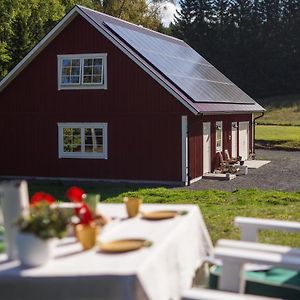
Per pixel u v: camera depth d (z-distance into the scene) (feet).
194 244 16.96
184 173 55.88
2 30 128.16
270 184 55.42
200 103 56.49
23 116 62.49
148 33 72.23
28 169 62.75
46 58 60.64
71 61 59.77
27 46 134.31
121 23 66.18
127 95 57.72
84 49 59.00
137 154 57.88
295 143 102.32
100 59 58.70
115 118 58.54
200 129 59.72
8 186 12.28
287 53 197.88
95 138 59.77
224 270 15.20
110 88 58.44
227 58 201.67
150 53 61.72
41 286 11.38
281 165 73.77
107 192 48.93
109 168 59.26
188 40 207.00
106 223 15.21
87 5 165.68
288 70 197.16
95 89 59.11
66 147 61.00
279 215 31.96
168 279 13.50
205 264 17.54
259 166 72.18
